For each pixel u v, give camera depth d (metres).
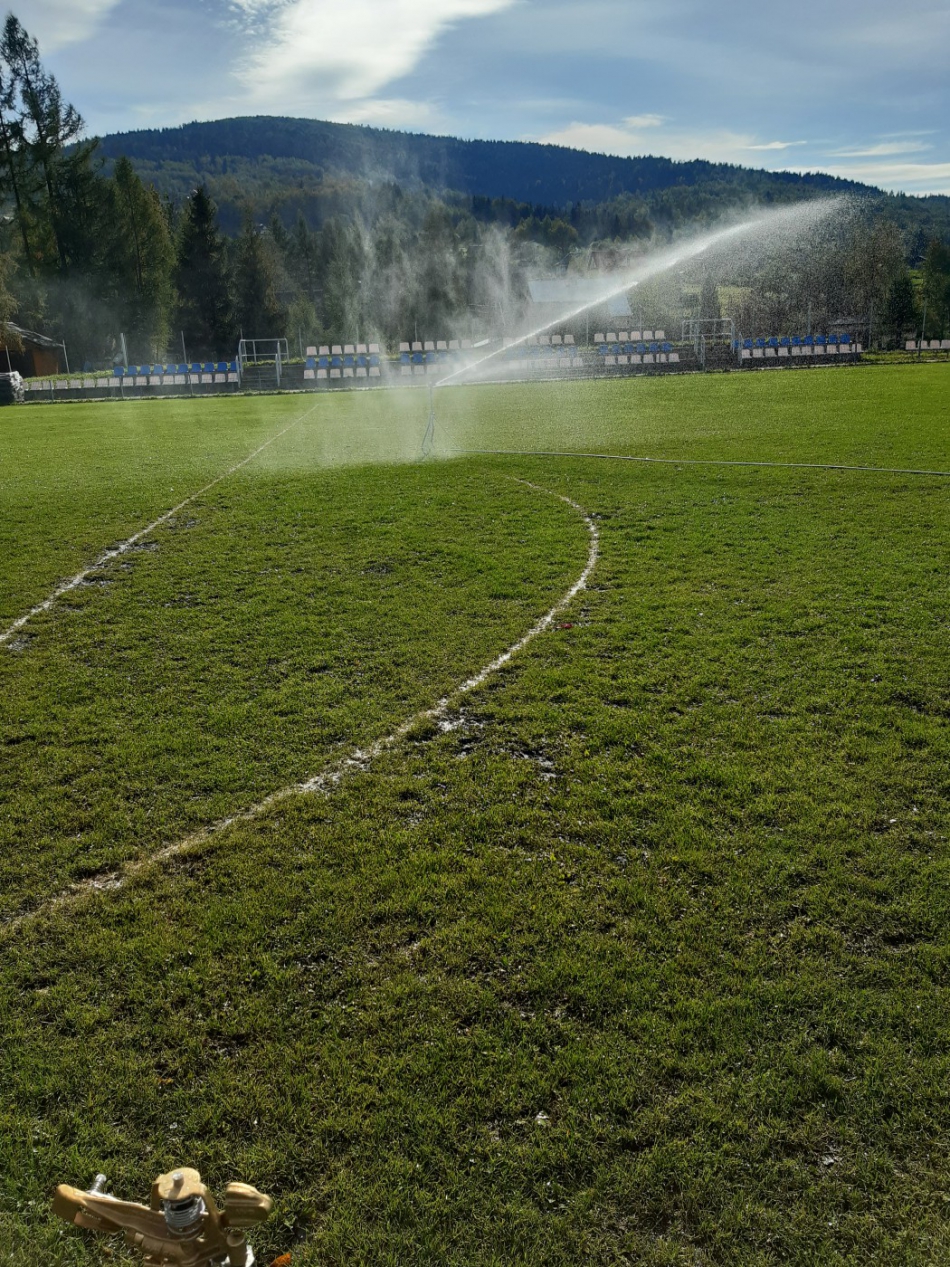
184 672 9.09
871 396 31.14
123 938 5.27
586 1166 3.80
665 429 24.77
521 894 5.53
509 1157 3.84
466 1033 4.51
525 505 15.95
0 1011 4.74
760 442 21.59
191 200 78.38
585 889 5.57
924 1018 4.51
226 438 26.62
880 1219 3.58
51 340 70.56
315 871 5.82
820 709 7.81
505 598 11.11
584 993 4.71
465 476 18.77
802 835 6.02
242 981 4.91
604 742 7.38
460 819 6.35
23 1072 4.33
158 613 10.90
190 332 77.19
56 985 4.92
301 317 79.44
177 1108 4.13
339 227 112.75
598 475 18.38
